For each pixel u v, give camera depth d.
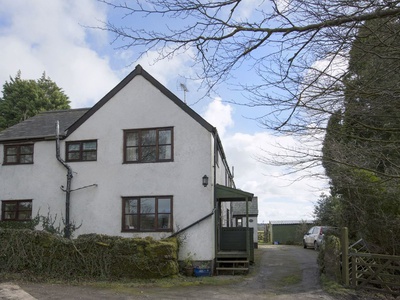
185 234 15.66
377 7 5.14
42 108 41.94
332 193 14.53
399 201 12.70
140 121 16.97
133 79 17.36
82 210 16.97
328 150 7.43
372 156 7.56
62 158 17.62
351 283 11.64
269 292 11.45
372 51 5.52
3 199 18.16
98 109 17.55
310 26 5.38
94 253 13.69
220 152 20.06
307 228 37.69
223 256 15.66
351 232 15.19
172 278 13.77
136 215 16.41
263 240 53.22
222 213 20.48
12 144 18.59
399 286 10.70
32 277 13.12
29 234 13.92
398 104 6.16
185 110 16.56
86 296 10.63
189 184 16.05
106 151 17.14
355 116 6.59
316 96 5.93
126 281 13.13
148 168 16.58
